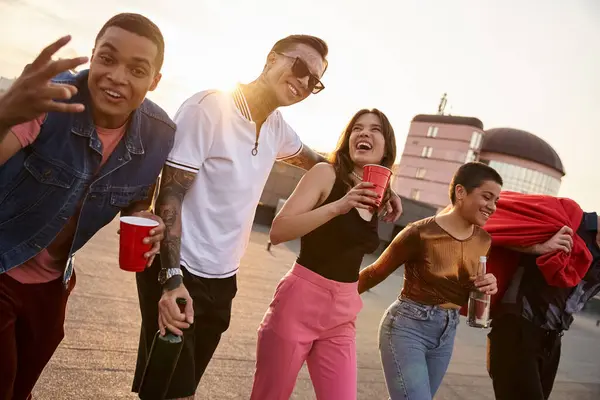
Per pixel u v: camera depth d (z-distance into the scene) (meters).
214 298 2.12
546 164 80.00
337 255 2.18
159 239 1.73
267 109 2.16
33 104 1.17
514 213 2.84
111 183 1.71
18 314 1.68
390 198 2.65
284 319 2.15
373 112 2.42
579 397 5.87
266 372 2.17
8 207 1.53
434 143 77.06
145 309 2.01
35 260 1.69
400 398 2.33
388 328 2.50
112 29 1.46
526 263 2.75
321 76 2.19
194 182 2.04
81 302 4.46
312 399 3.78
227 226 2.11
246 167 2.12
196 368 2.20
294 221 2.12
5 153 1.41
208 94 2.01
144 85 1.51
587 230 2.81
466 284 2.52
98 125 1.61
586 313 17.08
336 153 2.39
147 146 1.77
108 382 3.10
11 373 1.66
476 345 7.36
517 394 2.58
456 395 4.83
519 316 2.67
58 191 1.57
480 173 2.47
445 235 2.49
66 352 3.37
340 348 2.21
